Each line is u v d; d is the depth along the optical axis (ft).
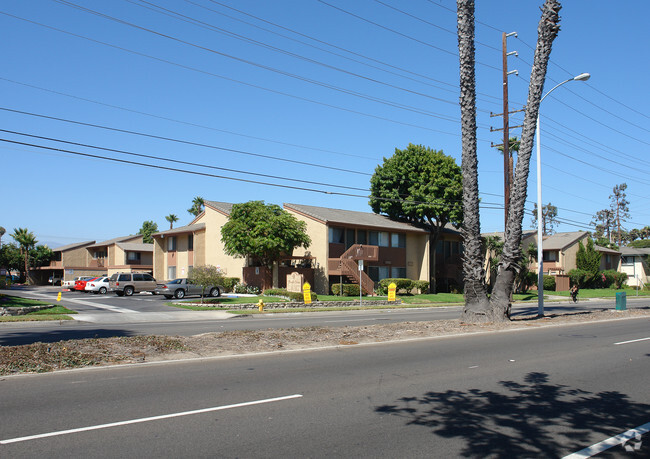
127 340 40.70
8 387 27.32
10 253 234.79
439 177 154.30
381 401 25.48
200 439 19.47
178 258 161.48
